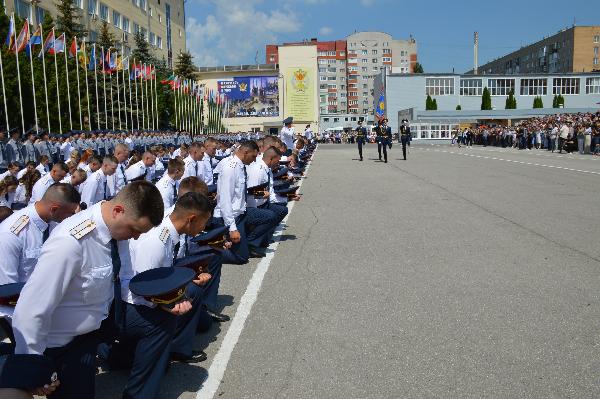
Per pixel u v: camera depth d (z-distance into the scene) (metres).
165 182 7.05
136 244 3.82
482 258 7.18
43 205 4.48
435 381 3.84
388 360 4.19
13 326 2.78
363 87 145.25
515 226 9.31
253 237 7.53
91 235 2.93
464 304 5.38
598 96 70.19
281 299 5.71
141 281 3.47
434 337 4.59
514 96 69.69
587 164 22.31
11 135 17.14
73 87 31.92
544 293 5.68
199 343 4.63
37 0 29.19
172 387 3.88
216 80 75.19
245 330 4.88
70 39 34.38
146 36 56.69
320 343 4.54
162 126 46.84
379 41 144.25
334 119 107.00
